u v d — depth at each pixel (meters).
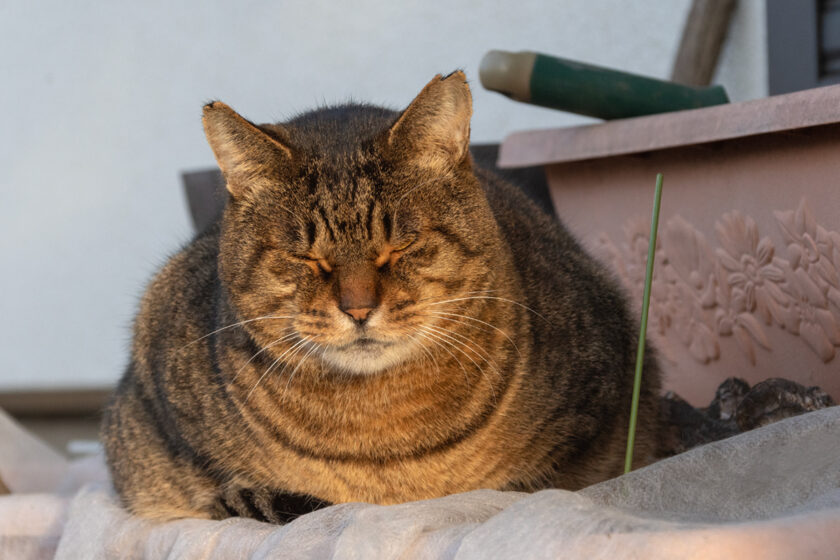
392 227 1.11
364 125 1.16
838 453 1.00
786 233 1.18
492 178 1.29
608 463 1.18
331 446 1.13
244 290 1.13
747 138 1.19
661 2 1.59
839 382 1.18
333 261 1.11
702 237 1.25
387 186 1.11
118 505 1.20
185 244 1.28
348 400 1.12
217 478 1.16
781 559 0.90
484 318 1.13
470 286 1.13
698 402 1.31
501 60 1.28
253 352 1.14
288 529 1.02
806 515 0.92
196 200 1.56
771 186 1.18
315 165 1.12
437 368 1.12
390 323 1.11
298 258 1.11
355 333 1.11
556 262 1.22
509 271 1.16
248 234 1.13
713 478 1.01
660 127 1.24
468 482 1.14
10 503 1.22
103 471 1.33
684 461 1.01
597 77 1.29
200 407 1.16
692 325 1.29
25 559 1.19
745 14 1.52
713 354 1.28
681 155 1.25
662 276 1.30
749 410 1.15
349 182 1.11
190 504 1.17
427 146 1.12
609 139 1.28
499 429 1.13
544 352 1.16
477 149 1.50
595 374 1.18
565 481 1.16
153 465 1.19
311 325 1.11
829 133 1.13
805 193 1.16
